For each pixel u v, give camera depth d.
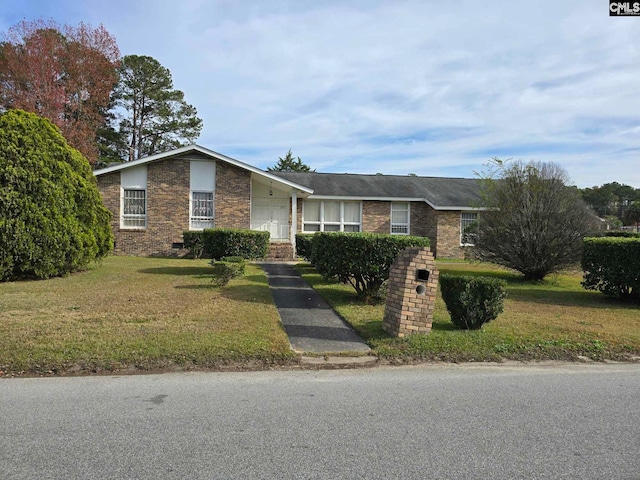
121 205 18.64
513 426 3.60
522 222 13.05
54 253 10.66
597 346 6.19
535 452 3.14
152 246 18.81
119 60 32.75
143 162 18.45
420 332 6.36
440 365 5.46
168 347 5.39
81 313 7.07
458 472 2.83
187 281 10.96
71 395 4.13
